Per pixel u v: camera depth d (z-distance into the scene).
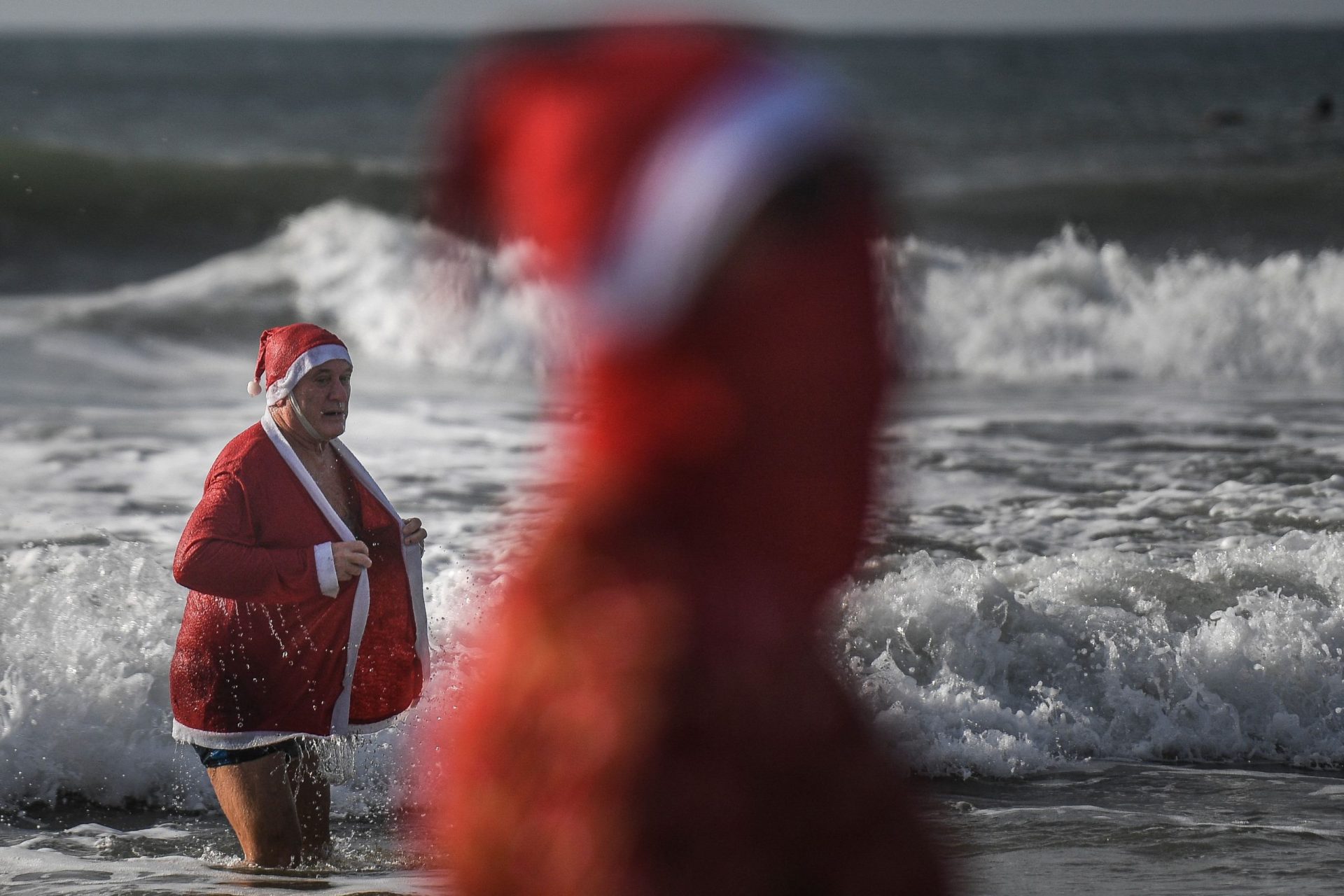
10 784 18.78
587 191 1.28
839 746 1.42
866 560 1.39
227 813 14.69
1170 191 87.81
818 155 1.30
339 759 14.65
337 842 15.79
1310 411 43.88
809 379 1.31
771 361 1.30
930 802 1.53
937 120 176.38
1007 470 34.19
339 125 176.00
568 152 1.28
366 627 14.41
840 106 1.33
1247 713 20.83
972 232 84.12
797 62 1.33
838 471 1.33
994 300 59.88
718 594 1.35
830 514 1.34
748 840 1.34
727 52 1.32
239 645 14.04
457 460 35.06
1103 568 23.94
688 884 1.32
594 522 1.37
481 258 1.30
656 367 1.32
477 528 27.55
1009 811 17.34
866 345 1.32
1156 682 21.08
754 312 1.30
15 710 19.34
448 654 15.21
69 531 27.33
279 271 67.06
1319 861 15.14
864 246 1.32
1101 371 55.31
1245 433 39.34
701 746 1.34
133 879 14.75
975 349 56.44
